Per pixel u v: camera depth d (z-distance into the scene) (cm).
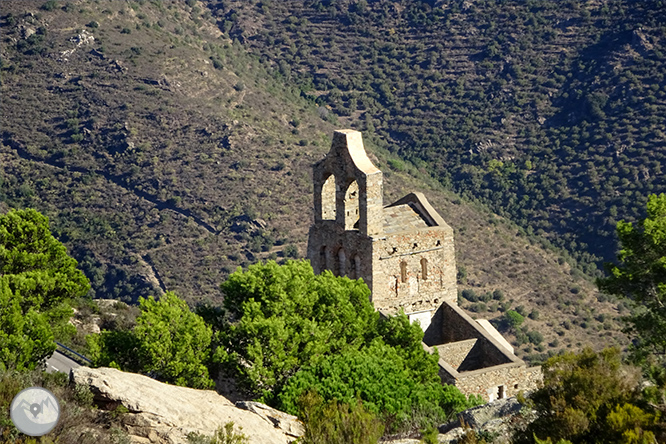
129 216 15400
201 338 5347
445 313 6419
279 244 15012
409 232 6228
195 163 16600
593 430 3422
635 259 5225
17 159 16738
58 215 15438
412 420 4525
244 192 15988
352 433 3669
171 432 3675
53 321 6366
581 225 14875
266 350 5234
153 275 14138
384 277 6181
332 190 6469
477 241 14638
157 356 5188
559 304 13388
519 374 5706
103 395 3828
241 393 5428
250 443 3716
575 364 3803
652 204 5278
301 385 4822
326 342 5469
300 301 5544
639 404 3547
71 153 16775
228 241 14975
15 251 6594
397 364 5256
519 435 3616
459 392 5256
